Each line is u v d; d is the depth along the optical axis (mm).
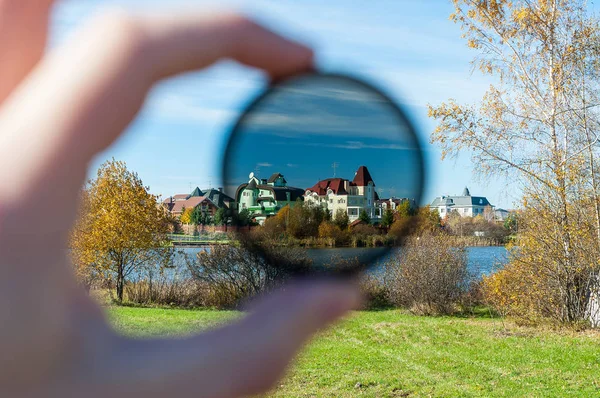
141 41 827
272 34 1001
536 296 13852
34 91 798
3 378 771
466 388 8219
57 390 822
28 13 1021
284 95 1293
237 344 1049
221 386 1018
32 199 762
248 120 1330
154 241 18781
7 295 761
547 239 13727
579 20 13930
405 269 16766
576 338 12133
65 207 787
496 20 14469
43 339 798
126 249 18844
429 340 11969
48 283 798
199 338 1048
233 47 967
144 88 829
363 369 9242
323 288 1188
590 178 13578
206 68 908
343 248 1360
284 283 1261
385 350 10812
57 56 818
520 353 10531
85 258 17797
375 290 16906
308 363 9500
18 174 761
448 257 17047
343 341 11734
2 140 766
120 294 18375
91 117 787
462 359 10070
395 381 8555
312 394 7871
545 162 13570
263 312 1120
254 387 1064
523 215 14117
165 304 17656
